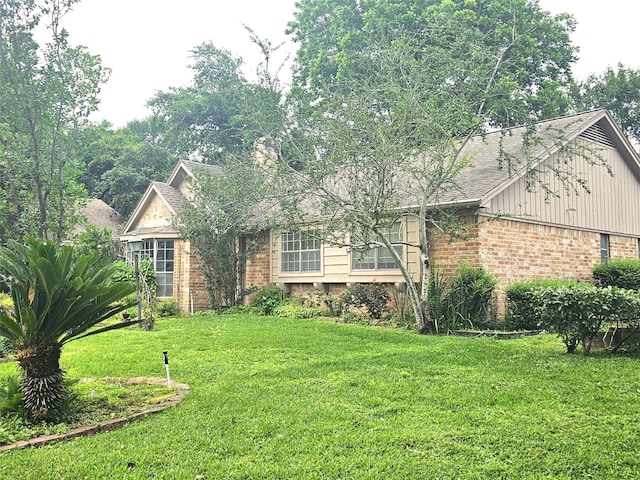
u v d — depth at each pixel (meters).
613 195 18.55
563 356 9.02
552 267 15.90
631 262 16.22
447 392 6.69
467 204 13.54
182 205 21.78
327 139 13.17
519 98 14.10
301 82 27.41
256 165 17.38
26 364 5.92
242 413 6.03
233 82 20.16
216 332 12.79
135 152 37.19
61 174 14.49
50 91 13.91
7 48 13.66
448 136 12.45
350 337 11.77
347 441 5.08
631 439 4.98
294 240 18.70
